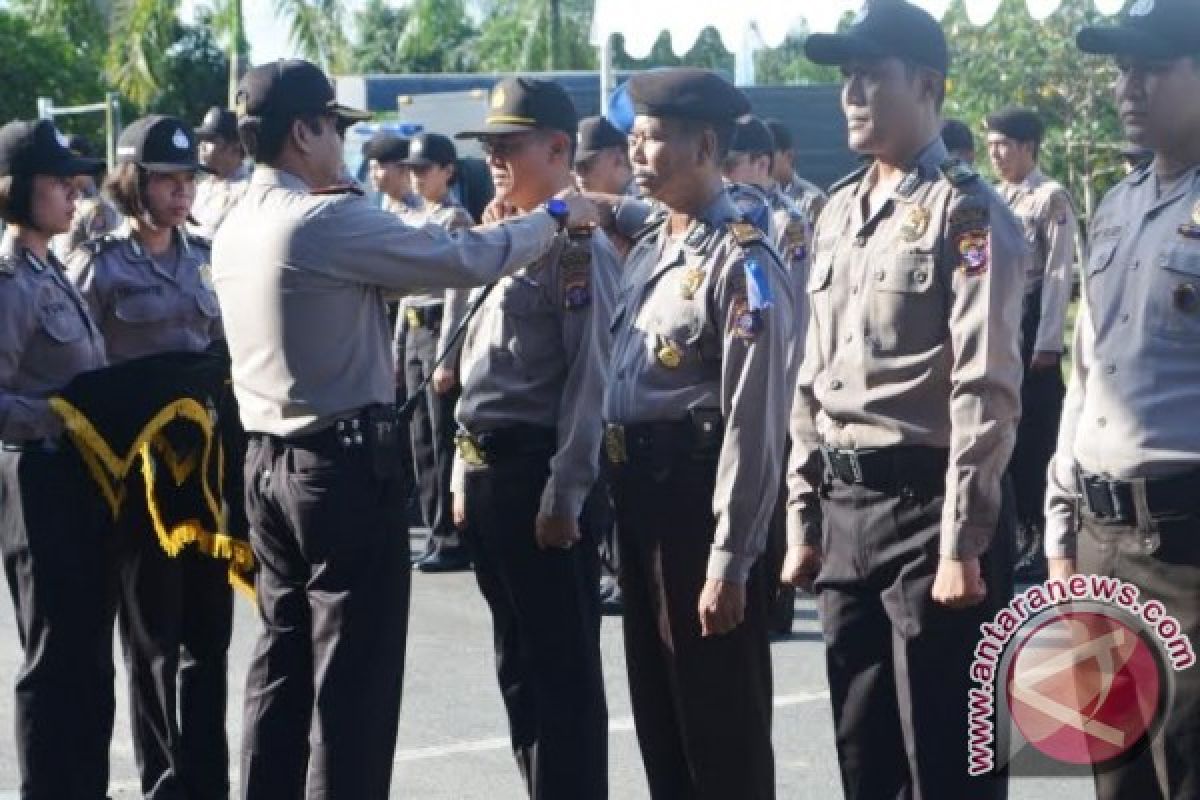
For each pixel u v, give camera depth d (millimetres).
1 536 5590
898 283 4461
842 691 4723
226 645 5961
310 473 4863
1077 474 4363
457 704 7293
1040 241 9164
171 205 6086
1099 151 17781
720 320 4711
